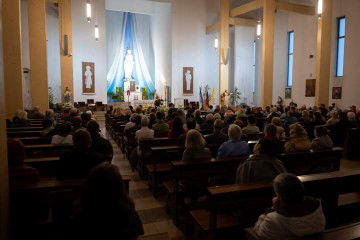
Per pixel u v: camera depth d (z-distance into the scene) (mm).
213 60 21703
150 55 23719
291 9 15445
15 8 9656
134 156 6047
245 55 21234
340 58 15445
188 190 3771
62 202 2613
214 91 20766
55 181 2750
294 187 1870
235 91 20406
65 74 16672
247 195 2652
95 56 18984
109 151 4012
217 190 2613
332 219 2973
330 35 14062
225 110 11344
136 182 5477
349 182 3049
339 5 15125
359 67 14203
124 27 22750
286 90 19500
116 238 1517
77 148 2971
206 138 5008
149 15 23562
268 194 2697
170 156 5008
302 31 17297
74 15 18422
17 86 9812
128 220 1572
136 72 23219
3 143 2180
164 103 20250
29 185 2625
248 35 21250
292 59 18672
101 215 1508
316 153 4402
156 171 4668
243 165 2939
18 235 2547
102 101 19312
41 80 13055
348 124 7867
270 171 2814
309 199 1963
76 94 18672
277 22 20047
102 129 14078
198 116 7906
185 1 20656
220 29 18125
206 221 2990
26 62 16953
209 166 3639
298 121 8172
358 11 14164
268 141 2932
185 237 3412
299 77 17594
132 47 23078
